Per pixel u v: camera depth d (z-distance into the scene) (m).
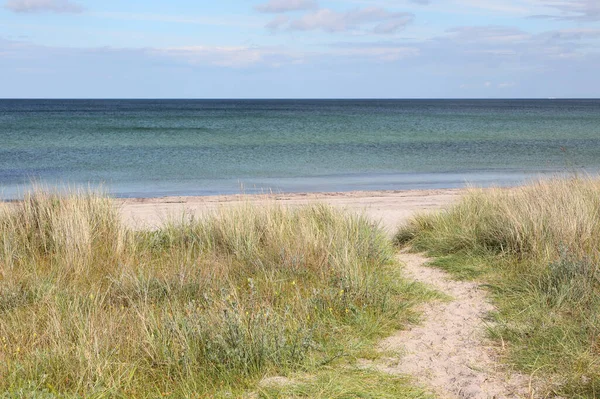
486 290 6.57
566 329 4.98
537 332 5.04
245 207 8.95
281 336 4.61
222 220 8.51
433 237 8.96
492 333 5.18
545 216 7.96
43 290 5.88
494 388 4.19
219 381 4.21
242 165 25.47
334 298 5.75
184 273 6.35
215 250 7.76
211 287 6.17
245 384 4.19
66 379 4.09
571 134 46.91
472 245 8.20
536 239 7.48
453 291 6.62
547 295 5.86
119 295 5.96
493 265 7.41
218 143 37.00
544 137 43.31
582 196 9.11
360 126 58.12
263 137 42.34
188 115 89.12
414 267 7.79
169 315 5.05
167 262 7.19
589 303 5.59
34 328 4.76
